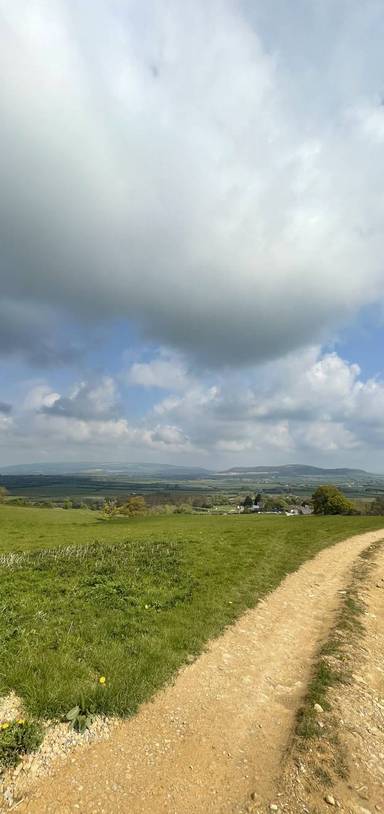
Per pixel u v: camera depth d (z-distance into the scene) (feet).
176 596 54.44
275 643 43.86
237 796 22.48
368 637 46.01
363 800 22.34
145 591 55.01
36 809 21.02
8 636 37.65
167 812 21.30
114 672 33.32
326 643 43.16
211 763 25.02
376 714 30.91
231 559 80.74
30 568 65.87
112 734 27.09
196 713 30.22
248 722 29.48
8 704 28.66
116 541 104.06
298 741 26.78
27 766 23.68
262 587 63.82
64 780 23.00
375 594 64.44
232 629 46.62
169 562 73.92
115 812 21.16
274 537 115.03
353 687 34.27
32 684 30.55
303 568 80.23
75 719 27.73
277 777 23.88
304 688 34.30
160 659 36.70
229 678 35.68
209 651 40.57
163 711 30.14
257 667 38.11
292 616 52.60
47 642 37.27
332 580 72.08
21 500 494.18
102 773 23.72
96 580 58.54
